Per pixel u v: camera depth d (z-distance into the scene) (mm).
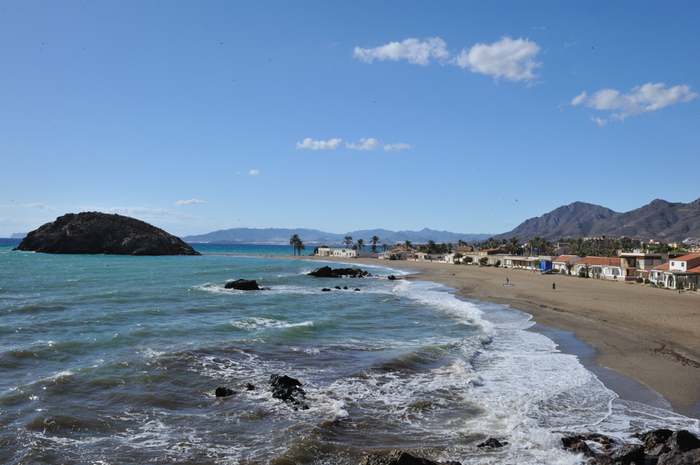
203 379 17766
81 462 11141
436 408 15172
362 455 11625
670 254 74875
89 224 174375
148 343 23344
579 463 11047
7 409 14047
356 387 17250
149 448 11953
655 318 33281
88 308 35406
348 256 184750
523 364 20797
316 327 29062
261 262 136125
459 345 24281
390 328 29828
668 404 15500
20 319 29875
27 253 158000
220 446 12102
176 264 109500
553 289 57750
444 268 118500
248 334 26266
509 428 13438
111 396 15594
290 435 12750
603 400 15898
